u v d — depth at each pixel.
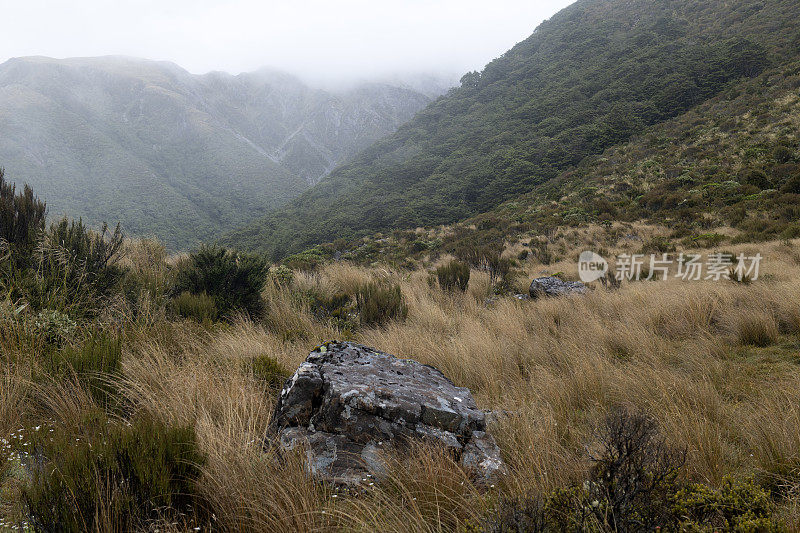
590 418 3.13
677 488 1.86
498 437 2.75
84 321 3.96
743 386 3.62
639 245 24.11
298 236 97.81
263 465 2.09
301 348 4.61
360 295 7.08
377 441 2.30
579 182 56.22
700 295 6.55
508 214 52.28
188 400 2.71
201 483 1.90
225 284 6.03
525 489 1.98
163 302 4.99
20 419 2.41
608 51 154.62
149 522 1.64
